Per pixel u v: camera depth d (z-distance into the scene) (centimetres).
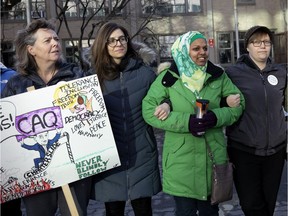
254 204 354
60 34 2309
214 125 318
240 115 339
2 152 294
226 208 483
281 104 350
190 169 329
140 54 355
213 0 2516
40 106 300
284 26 2402
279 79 349
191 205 339
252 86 344
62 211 314
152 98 329
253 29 344
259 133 343
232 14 2547
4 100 295
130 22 2191
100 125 310
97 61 339
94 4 2061
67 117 304
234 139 354
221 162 330
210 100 329
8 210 369
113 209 368
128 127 338
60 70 313
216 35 2547
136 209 357
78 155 304
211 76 328
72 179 303
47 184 300
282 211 464
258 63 350
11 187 296
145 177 344
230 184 328
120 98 337
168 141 337
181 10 2494
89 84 309
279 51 2455
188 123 314
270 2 2539
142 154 343
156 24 2433
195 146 327
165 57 2417
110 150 310
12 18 2192
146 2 2117
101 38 336
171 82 330
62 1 2202
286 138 355
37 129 299
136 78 342
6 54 2166
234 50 2555
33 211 307
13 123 296
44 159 299
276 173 356
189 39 321
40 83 311
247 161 352
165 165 339
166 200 526
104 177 340
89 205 522
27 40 304
